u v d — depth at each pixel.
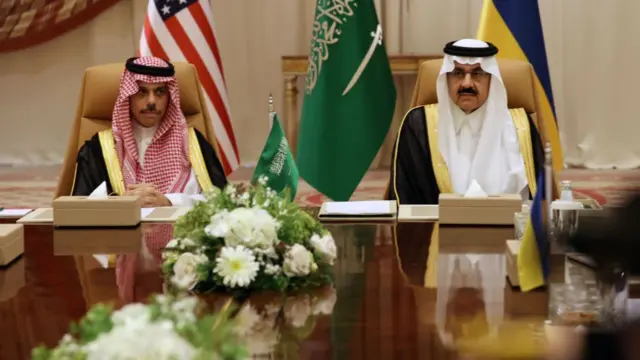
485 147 3.97
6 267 2.47
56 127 8.44
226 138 5.36
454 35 7.95
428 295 2.11
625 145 7.97
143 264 2.47
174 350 1.10
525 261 2.13
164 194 3.85
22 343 1.79
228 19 8.10
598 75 7.91
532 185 3.93
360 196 6.80
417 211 3.26
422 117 4.08
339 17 4.85
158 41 5.21
